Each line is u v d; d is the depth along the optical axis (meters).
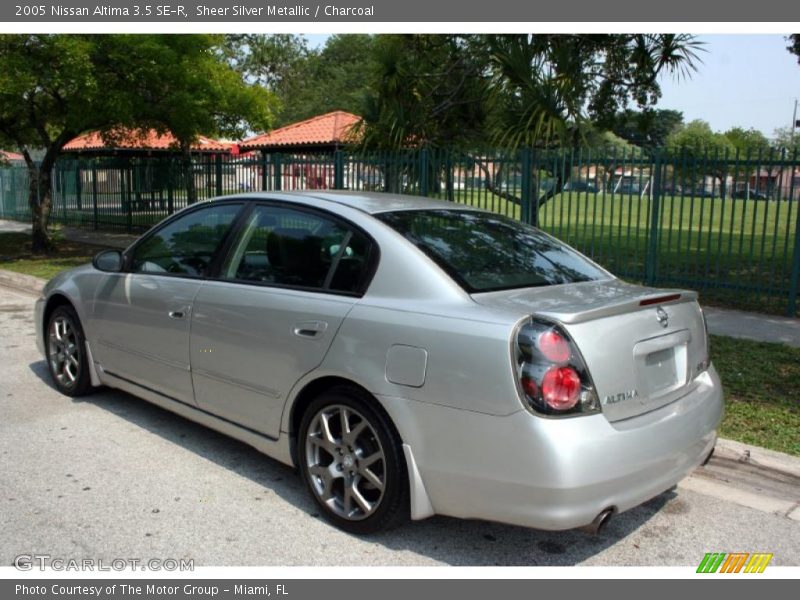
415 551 3.44
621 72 12.01
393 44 12.11
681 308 3.58
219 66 14.48
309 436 3.69
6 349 7.23
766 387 5.79
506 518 2.98
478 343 3.02
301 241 3.96
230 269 4.25
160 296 4.57
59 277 5.70
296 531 3.60
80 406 5.44
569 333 2.96
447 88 12.38
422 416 3.16
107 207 20.09
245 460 4.47
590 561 3.39
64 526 3.62
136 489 4.05
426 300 3.30
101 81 12.47
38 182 16.41
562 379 2.89
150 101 13.64
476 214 4.28
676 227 21.02
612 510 2.98
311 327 3.61
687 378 3.51
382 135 12.15
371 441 3.47
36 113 14.77
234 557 3.36
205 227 4.57
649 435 3.08
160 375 4.64
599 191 10.63
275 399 3.84
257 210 4.29
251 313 3.94
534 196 10.65
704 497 4.07
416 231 3.71
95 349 5.29
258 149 22.77
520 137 10.36
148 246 4.93
